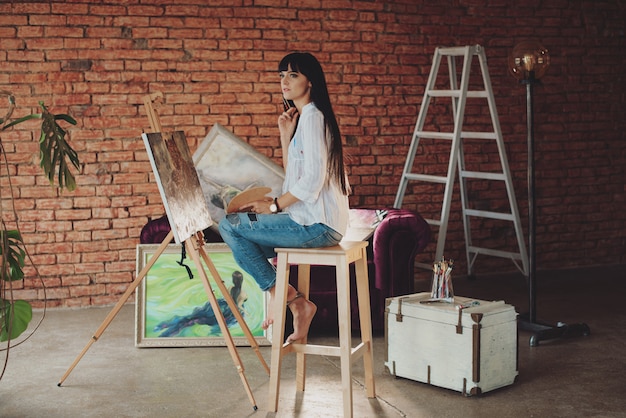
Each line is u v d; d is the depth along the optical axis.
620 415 3.96
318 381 4.51
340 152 3.92
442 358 4.30
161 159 4.07
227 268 5.33
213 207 5.68
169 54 6.36
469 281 7.08
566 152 7.55
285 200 3.88
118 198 6.35
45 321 5.88
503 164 6.59
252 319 5.29
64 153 4.34
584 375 4.56
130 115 6.32
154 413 4.01
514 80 7.29
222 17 6.45
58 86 6.17
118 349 5.15
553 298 6.45
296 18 6.64
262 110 6.58
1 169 6.12
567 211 7.59
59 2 6.12
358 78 6.85
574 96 7.53
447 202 6.30
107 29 6.22
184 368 4.75
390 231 5.36
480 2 7.14
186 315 5.27
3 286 4.58
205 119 6.48
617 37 7.64
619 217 7.72
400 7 6.91
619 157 7.74
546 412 4.00
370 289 5.41
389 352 4.54
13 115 6.11
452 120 7.13
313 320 5.38
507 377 4.34
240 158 5.75
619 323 5.68
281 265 3.97
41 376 4.60
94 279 6.35
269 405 4.03
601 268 7.61
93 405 4.12
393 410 4.05
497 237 7.37
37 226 6.22
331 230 3.91
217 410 4.05
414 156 6.65
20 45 6.08
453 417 3.95
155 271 5.29
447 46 7.07
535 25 7.34
